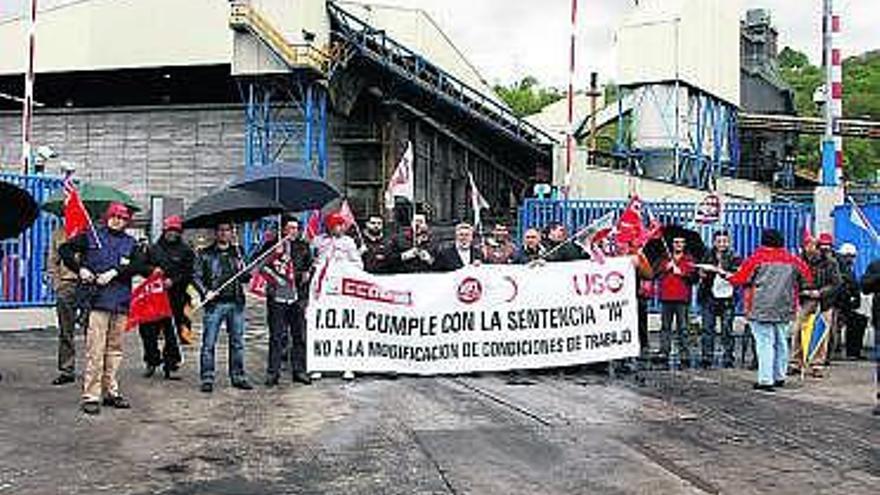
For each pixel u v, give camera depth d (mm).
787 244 19797
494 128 44031
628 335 13375
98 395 10016
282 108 41594
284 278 12258
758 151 51781
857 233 18109
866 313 17719
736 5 47062
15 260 18609
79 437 8852
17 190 11500
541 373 13602
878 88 85438
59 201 14258
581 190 39469
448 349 13031
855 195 21375
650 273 13875
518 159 47969
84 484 7250
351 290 12773
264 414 10180
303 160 41000
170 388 11812
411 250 13258
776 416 10398
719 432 9406
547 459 8133
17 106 46969
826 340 14219
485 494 7008
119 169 46188
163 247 12367
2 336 17484
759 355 12516
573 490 7137
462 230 13453
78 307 11930
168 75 44344
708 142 44531
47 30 44219
